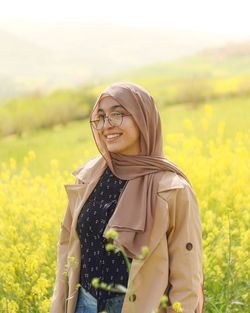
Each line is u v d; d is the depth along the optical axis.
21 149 21.02
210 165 7.91
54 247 5.71
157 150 3.37
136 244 3.20
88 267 3.35
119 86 3.33
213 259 5.36
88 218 3.34
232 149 10.53
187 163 7.38
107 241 3.27
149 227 3.21
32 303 4.89
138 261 3.17
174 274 3.23
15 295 4.78
